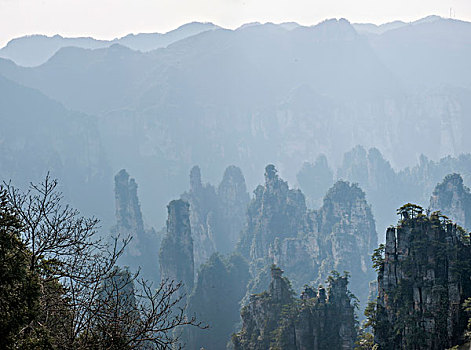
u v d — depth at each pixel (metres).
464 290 65.44
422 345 64.94
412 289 68.75
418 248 69.69
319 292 99.94
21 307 26.02
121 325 27.42
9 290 26.12
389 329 69.62
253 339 106.38
